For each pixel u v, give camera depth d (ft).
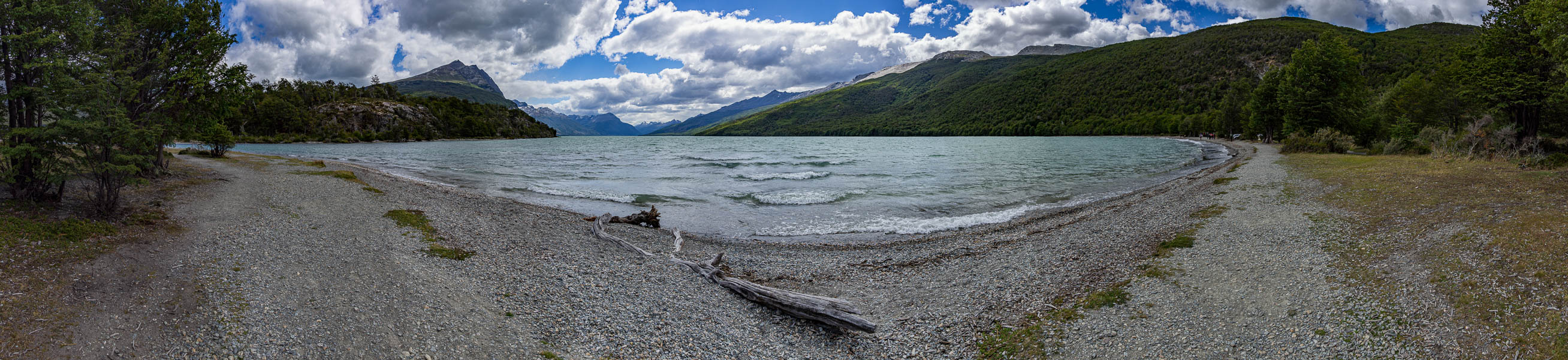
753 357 26.53
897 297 36.22
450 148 310.45
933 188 97.14
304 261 35.58
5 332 21.89
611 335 27.71
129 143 42.68
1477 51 113.80
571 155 222.28
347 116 474.90
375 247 40.57
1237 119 319.68
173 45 69.67
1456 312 24.32
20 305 24.25
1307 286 29.96
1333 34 177.27
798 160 187.21
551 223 57.93
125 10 62.85
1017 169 141.59
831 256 49.06
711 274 39.32
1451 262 29.94
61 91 39.24
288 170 102.63
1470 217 38.50
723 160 189.67
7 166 43.70
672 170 142.61
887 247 52.60
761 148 310.04
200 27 74.18
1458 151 96.37
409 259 38.24
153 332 23.73
